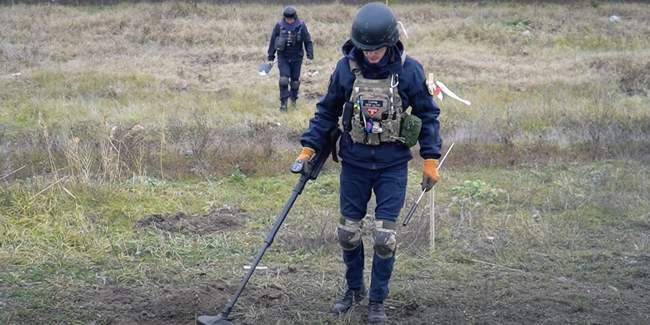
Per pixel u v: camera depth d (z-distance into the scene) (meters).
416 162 9.22
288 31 12.88
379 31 4.21
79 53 18.03
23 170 8.02
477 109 12.71
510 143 9.88
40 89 14.26
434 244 6.25
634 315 4.93
